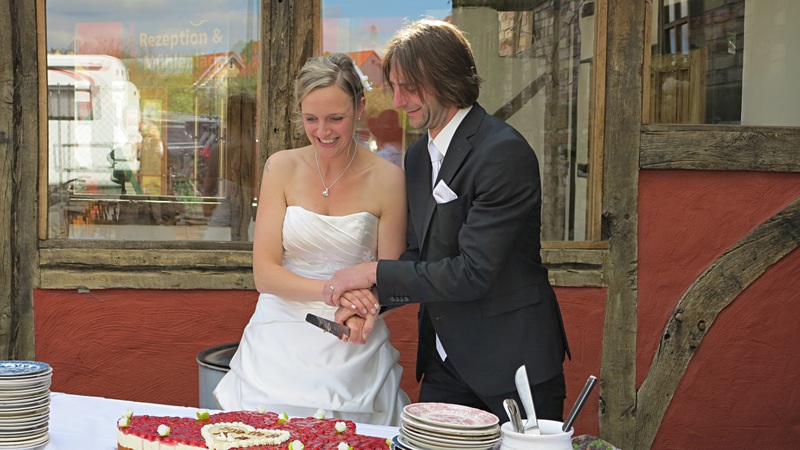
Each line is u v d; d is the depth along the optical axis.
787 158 3.96
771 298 4.00
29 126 3.86
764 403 4.02
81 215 3.93
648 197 3.96
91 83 3.91
